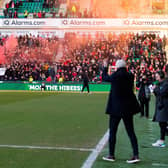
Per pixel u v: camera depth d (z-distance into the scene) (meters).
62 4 47.22
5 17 46.31
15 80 39.62
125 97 6.49
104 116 14.20
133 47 41.47
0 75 39.94
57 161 6.65
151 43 41.53
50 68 39.62
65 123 12.09
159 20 43.97
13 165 6.34
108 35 43.56
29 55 43.94
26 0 47.44
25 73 39.81
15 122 12.32
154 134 10.09
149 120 13.45
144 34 43.41
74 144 8.31
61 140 8.82
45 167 6.23
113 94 6.55
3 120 12.85
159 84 8.20
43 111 16.14
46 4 47.09
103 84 36.28
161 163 6.61
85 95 29.19
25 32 45.88
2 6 46.94
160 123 8.24
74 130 10.52
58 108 17.64
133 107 6.52
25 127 11.10
